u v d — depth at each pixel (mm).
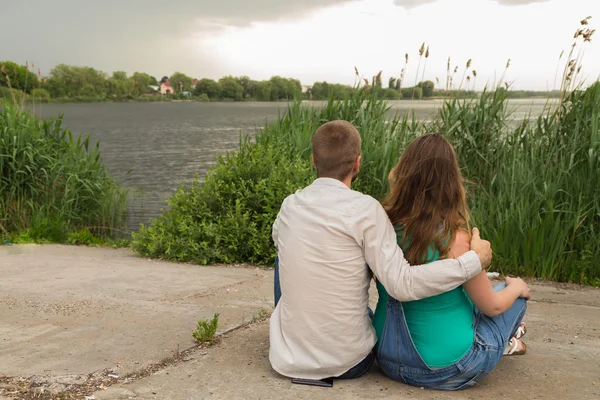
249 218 6047
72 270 5184
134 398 2371
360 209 2377
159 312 3695
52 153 8195
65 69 131750
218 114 72500
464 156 6637
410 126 6980
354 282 2418
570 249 5508
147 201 10500
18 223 7492
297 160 6562
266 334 3271
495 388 2531
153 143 27047
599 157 5590
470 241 2441
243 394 2406
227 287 4633
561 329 3625
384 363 2568
